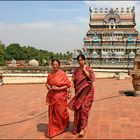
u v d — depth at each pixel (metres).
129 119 9.35
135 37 76.81
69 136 7.15
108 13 80.69
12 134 7.44
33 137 7.11
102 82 27.27
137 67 15.63
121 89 19.95
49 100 7.28
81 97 7.13
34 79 24.31
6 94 16.56
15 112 10.73
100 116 9.90
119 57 71.31
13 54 112.25
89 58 71.88
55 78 7.22
